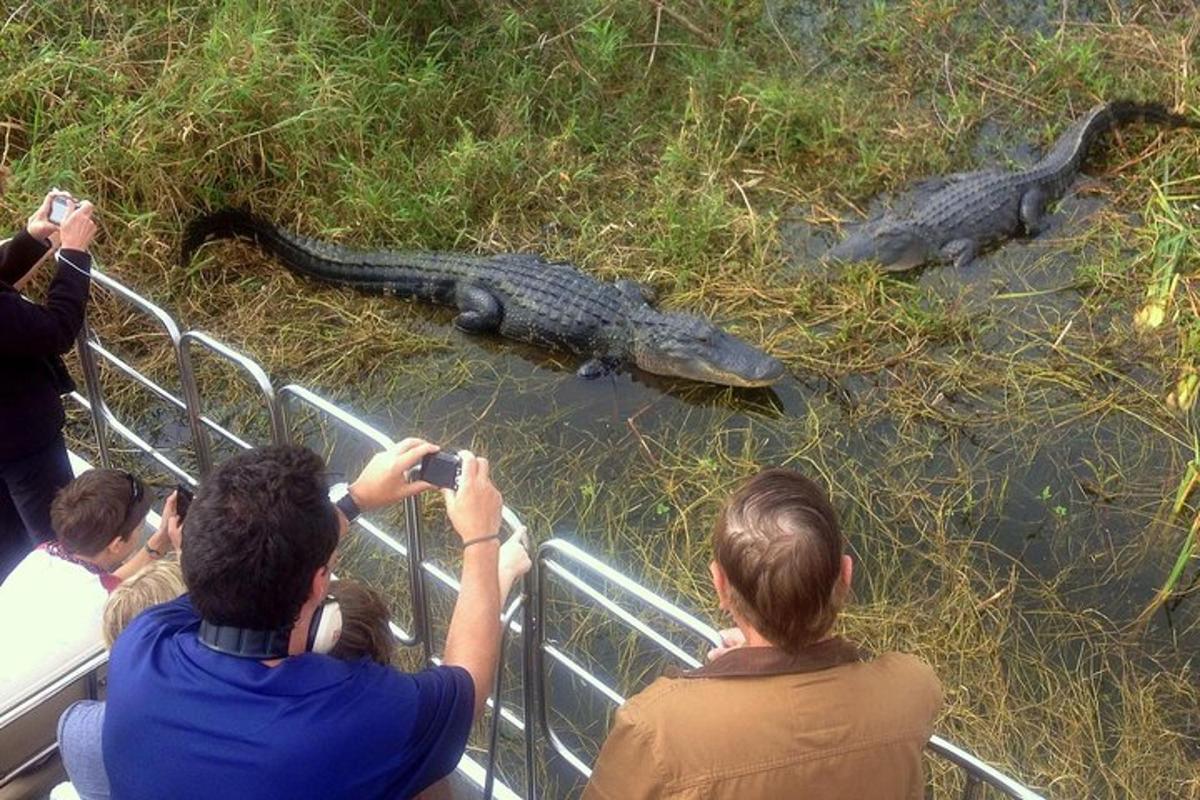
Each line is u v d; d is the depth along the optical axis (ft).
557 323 20.33
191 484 13.29
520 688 14.08
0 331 10.53
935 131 25.14
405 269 21.30
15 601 9.65
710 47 26.91
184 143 21.62
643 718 6.29
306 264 21.58
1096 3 28.81
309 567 5.99
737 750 6.12
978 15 28.50
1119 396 18.76
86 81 22.61
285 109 22.36
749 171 23.99
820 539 6.10
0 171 12.43
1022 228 23.04
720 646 7.87
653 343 19.69
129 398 18.81
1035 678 14.46
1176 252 20.34
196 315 20.54
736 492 6.48
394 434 18.53
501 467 17.90
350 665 6.15
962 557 16.07
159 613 6.45
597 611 15.26
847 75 26.81
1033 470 17.60
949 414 18.61
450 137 24.09
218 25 23.34
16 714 8.96
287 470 6.10
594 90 24.89
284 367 19.70
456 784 10.35
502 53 24.95
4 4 23.89
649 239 22.39
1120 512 16.88
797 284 21.39
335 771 5.85
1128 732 13.70
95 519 9.91
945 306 20.85
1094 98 25.71
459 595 7.18
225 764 5.79
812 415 18.63
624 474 17.78
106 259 20.79
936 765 13.23
